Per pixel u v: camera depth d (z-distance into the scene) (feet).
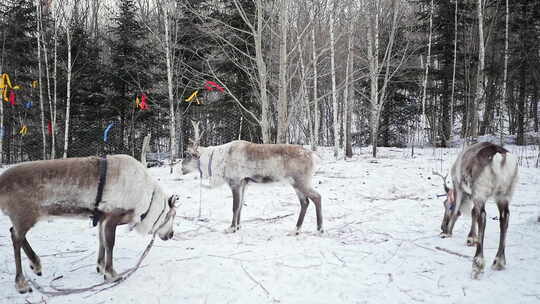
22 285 10.98
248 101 51.29
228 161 18.76
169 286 11.60
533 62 58.18
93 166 11.50
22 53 55.31
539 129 77.15
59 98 56.49
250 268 12.98
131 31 56.13
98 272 12.72
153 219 13.07
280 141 32.24
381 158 46.75
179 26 50.90
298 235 17.57
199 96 58.85
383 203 23.95
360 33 55.67
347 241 16.47
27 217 10.80
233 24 47.70
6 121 55.36
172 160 42.09
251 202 24.39
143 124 61.00
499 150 12.57
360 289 11.39
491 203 23.03
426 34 61.16
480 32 39.70
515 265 12.85
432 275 12.36
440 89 64.23
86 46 59.16
